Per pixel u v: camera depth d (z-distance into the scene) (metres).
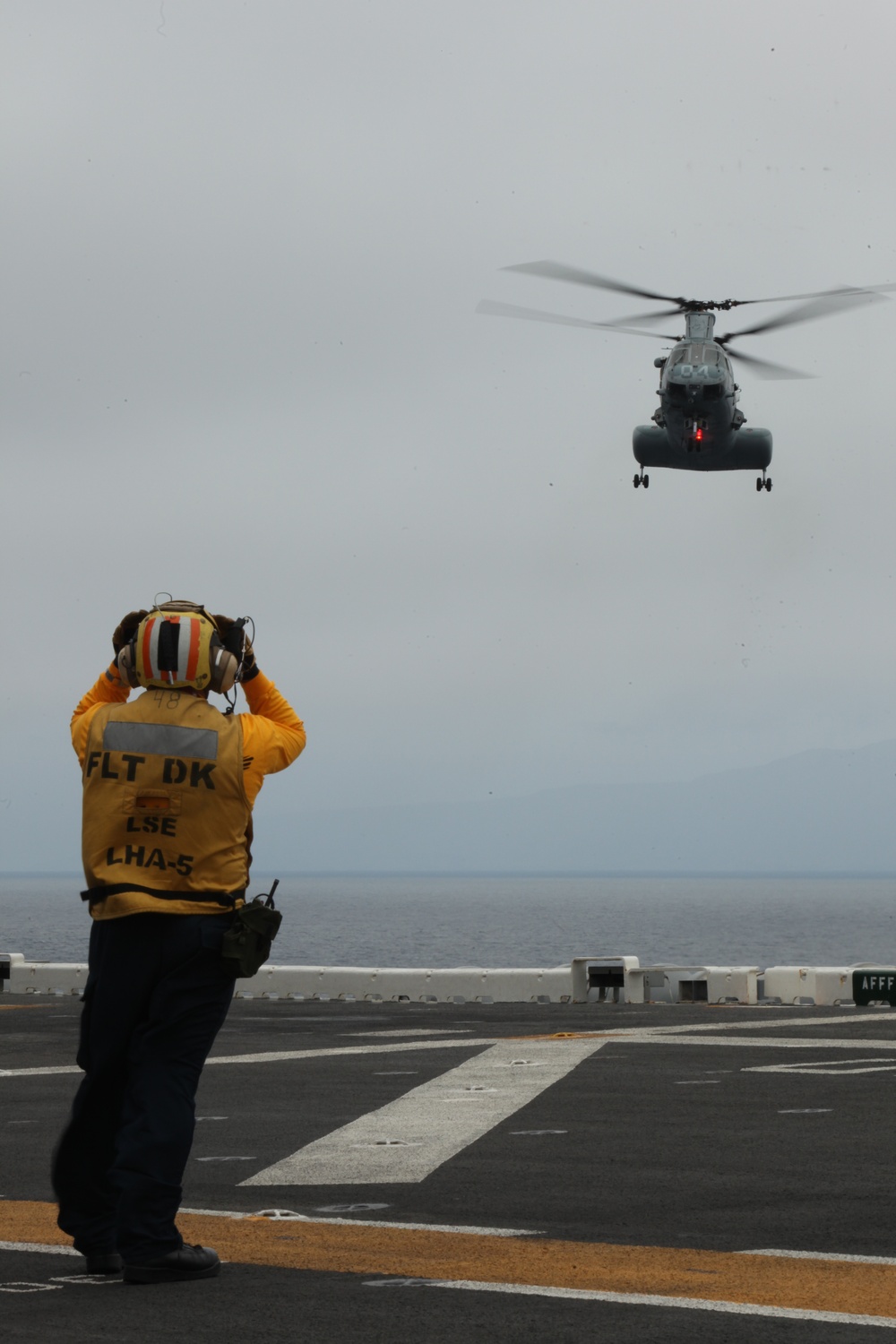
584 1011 23.52
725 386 31.97
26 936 130.00
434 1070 15.39
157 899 6.67
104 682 7.18
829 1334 5.74
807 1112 12.29
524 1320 5.98
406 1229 7.95
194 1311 6.11
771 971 25.39
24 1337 5.66
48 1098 13.75
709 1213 8.40
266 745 6.95
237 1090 13.93
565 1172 9.75
